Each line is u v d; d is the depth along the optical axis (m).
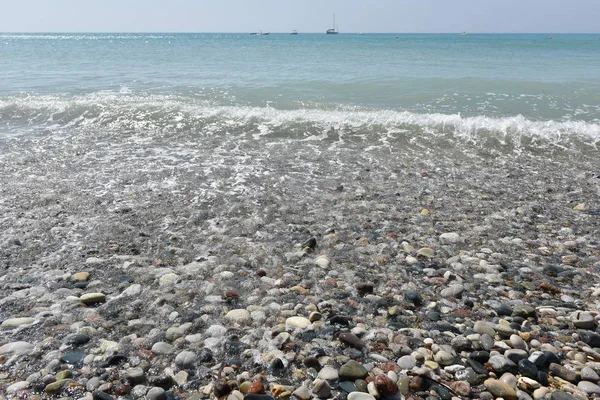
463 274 4.81
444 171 8.48
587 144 9.99
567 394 3.01
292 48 48.25
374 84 17.62
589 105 13.76
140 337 3.66
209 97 14.84
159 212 6.29
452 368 3.34
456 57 33.06
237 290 4.39
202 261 4.96
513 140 10.30
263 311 4.04
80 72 21.55
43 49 46.41
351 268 4.89
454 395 3.08
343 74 21.06
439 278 4.68
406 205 6.79
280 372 3.28
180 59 30.19
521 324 3.93
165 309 4.04
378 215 6.39
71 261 4.91
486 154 9.57
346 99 14.96
